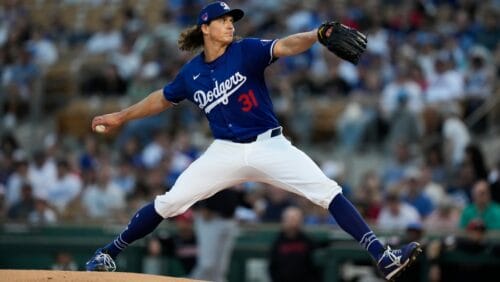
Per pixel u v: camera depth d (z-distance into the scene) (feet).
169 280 78.69
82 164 187.21
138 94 204.64
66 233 155.94
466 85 184.44
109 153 193.26
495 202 139.74
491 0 219.82
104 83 214.69
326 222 150.00
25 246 158.71
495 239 131.23
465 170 149.79
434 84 180.04
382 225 139.95
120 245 84.84
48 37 244.63
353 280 139.64
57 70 225.15
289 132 180.34
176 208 82.28
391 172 166.09
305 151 180.65
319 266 139.44
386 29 212.64
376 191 149.69
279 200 152.15
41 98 217.15
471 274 131.64
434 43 204.64
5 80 224.33
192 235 147.33
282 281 137.59
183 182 81.41
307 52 202.90
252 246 145.59
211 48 80.94
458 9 222.48
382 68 193.26
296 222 137.59
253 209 154.71
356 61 76.13
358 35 75.92
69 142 207.82
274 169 79.05
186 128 189.67
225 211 141.18
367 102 178.70
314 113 184.03
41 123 215.10
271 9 231.50
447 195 156.35
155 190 164.66
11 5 262.67
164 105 85.15
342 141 178.29
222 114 80.28
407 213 142.72
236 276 145.79
